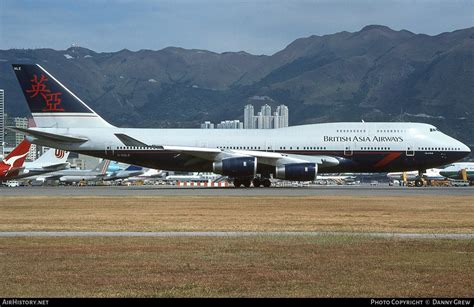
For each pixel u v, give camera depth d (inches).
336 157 5022.1
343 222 2257.6
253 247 1638.8
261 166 4945.9
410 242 1729.8
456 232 1973.4
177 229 2026.3
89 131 5068.9
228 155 4822.8
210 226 2111.2
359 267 1381.6
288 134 5073.8
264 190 4618.6
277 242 1723.7
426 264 1413.6
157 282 1233.4
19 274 1302.9
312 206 3011.8
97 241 1752.0
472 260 1461.6
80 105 5132.9
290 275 1299.2
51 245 1675.7
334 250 1595.7
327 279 1263.5
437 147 5054.1
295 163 4793.3
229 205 3063.5
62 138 5000.0
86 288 1183.6
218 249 1606.8
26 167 7214.6
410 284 1219.2
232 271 1334.9
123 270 1342.3
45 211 2719.0
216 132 5103.3
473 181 7677.2
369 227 2103.8
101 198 3646.7
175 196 3806.6
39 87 5118.1
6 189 5157.5
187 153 4879.4
